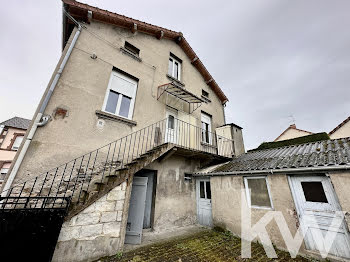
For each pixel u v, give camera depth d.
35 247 2.71
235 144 9.10
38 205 3.49
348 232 3.60
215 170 6.75
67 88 4.62
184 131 7.71
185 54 9.84
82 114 4.74
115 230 3.87
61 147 4.16
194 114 8.89
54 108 4.28
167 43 8.77
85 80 5.06
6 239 2.54
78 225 3.39
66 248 3.18
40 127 3.98
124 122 5.68
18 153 3.59
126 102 6.17
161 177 6.33
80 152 4.45
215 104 11.04
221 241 4.88
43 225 2.87
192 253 4.05
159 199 6.04
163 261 3.63
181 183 6.98
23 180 3.49
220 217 5.92
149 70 7.20
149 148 6.17
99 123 5.05
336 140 6.13
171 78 8.08
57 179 3.90
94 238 3.54
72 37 5.14
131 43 6.88
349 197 3.61
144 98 6.61
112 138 5.23
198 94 9.73
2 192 3.21
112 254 3.71
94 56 5.45
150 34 7.90
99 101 5.22
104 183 3.83
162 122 6.98
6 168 13.88
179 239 5.01
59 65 4.64
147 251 4.12
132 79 6.57
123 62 6.30
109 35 6.18
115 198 4.01
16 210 2.70
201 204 7.09
